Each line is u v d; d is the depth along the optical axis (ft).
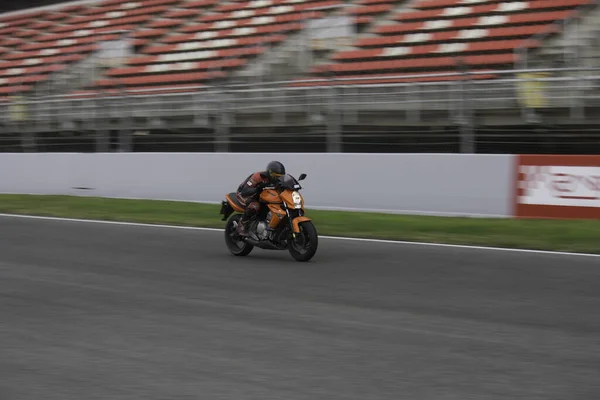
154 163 81.05
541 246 48.85
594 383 21.47
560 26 81.46
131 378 22.07
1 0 165.27
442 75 67.51
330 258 45.42
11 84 126.72
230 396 20.44
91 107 89.71
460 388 21.04
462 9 96.73
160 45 120.67
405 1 104.01
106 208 74.59
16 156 92.43
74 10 150.00
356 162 68.90
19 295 34.63
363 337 26.81
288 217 44.06
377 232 56.24
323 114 73.72
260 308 31.71
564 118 67.77
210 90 85.97
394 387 21.15
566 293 34.81
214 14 125.29
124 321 29.40
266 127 81.61
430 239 52.54
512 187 61.16
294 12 114.52
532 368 22.94
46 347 25.59
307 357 24.21
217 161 76.89
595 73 72.69
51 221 66.95
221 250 49.37
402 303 32.63
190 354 24.63
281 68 99.71
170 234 57.36
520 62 80.64
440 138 74.02
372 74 90.79
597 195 57.11
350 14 104.53
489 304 32.40
